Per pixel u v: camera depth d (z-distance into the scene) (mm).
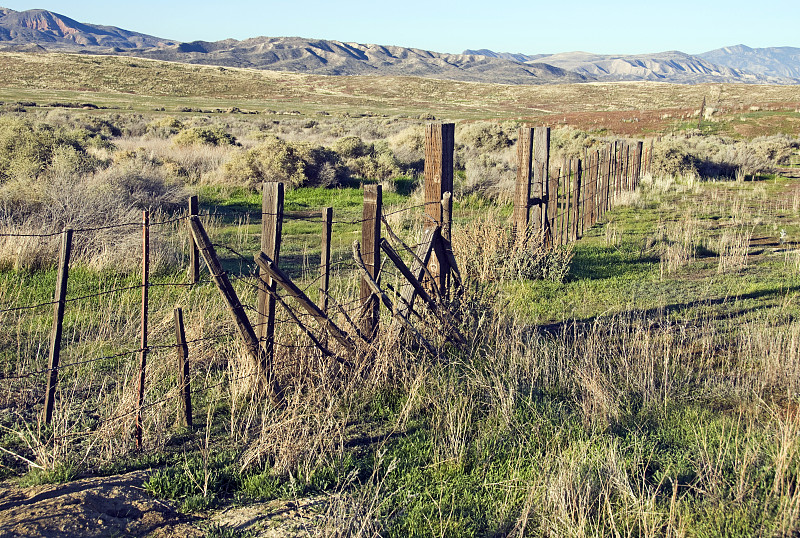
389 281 8234
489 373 5523
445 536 3416
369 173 20516
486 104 101875
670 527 3357
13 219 10297
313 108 81500
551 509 3570
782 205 17516
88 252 8930
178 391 4590
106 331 6473
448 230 6395
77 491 3506
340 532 3236
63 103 60438
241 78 125938
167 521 3391
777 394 5426
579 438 4457
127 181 13656
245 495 3740
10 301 7215
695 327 7090
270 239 4668
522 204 9766
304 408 4539
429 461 4258
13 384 5141
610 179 16922
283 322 5172
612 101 98250
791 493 3746
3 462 4012
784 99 72750
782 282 9422
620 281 9484
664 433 4695
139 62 130875
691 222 13898
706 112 49219
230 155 20203
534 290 8742
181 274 8758
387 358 5285
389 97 112312
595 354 5840
